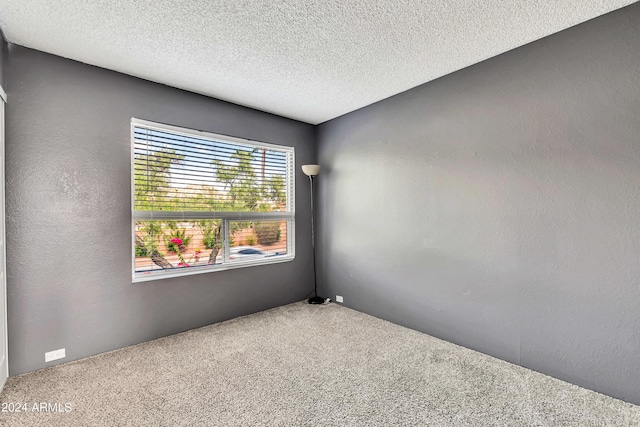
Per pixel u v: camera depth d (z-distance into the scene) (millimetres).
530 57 2123
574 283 1956
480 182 2410
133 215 2607
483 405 1750
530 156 2137
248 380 2012
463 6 1733
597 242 1866
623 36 1761
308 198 3918
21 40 2033
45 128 2180
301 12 1775
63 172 2248
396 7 1735
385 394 1858
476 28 1946
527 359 2168
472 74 2439
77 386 1936
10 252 2043
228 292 3174
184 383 1974
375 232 3254
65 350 2248
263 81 2695
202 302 2982
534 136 2113
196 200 2986
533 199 2125
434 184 2723
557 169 2016
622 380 1789
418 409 1717
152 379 2021
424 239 2803
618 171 1791
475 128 2432
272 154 3619
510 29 1960
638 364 1738
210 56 2268
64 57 2260
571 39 1943
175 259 2859
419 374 2090
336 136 3707
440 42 2107
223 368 2168
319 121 3879
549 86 2039
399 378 2037
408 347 2514
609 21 1805
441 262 2678
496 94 2301
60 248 2236
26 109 2109
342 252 3641
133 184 2607
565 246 1989
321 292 3943
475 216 2443
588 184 1896
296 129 3807
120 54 2229
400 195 3002
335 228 3730
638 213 1731
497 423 1601
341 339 2672
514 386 1941
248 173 3396
